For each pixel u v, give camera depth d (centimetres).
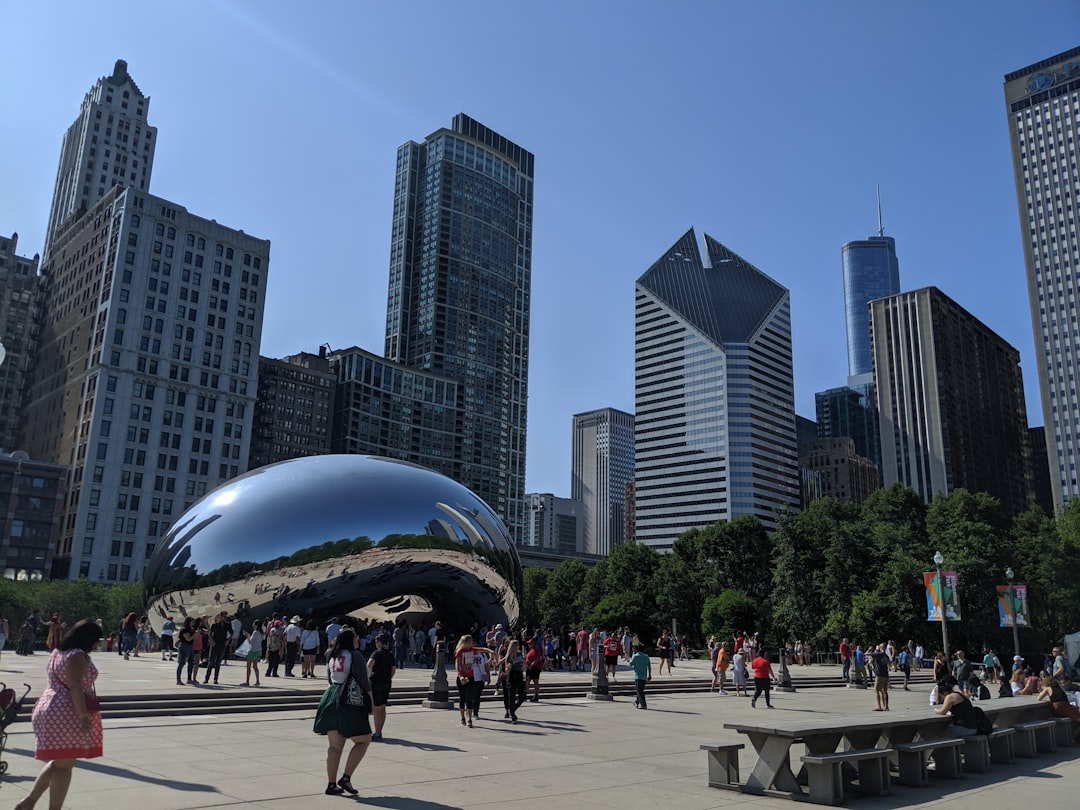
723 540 8250
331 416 18038
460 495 3709
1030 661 6056
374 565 3278
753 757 1384
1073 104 16588
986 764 1325
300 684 2283
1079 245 16025
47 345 13862
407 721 1720
